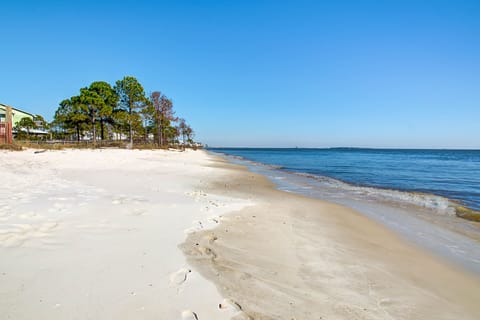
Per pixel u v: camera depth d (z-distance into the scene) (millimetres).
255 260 4484
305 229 6723
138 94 39281
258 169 27453
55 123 47969
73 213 5730
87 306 2699
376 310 3465
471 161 49062
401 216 9180
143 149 37281
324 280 4102
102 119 37625
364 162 43688
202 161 30625
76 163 17219
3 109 44031
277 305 3211
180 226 5629
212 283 3449
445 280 4684
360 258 5203
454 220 8773
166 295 3035
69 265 3514
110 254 3953
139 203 7195
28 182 9227
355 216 8828
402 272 4789
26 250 3828
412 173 24922
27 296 2781
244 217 7156
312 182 17734
